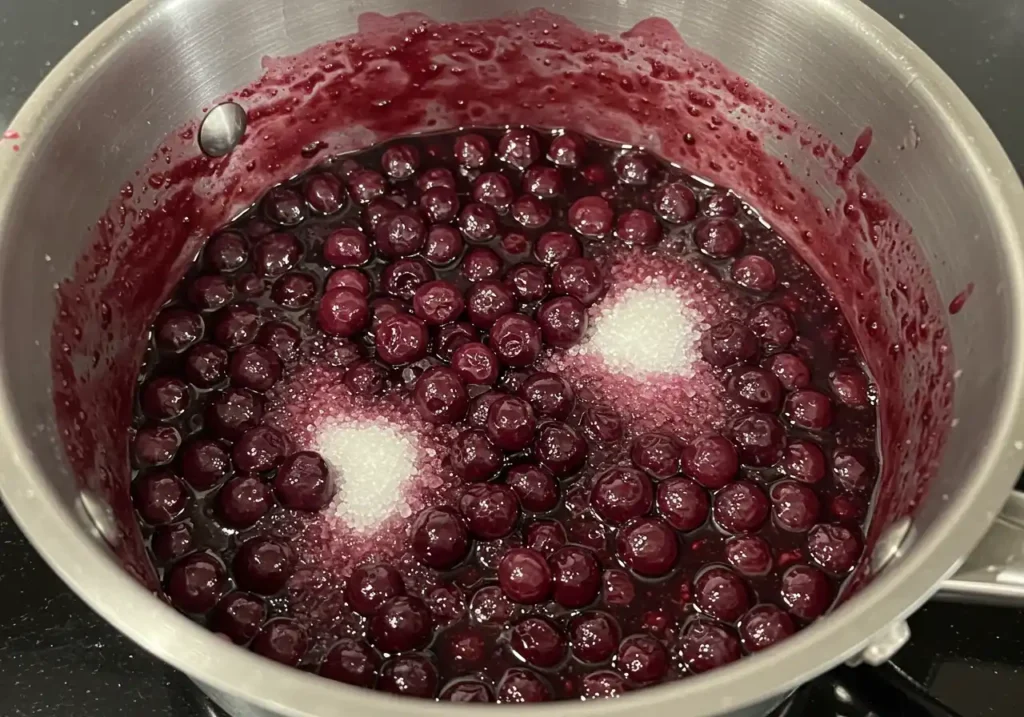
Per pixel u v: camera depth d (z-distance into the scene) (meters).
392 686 0.20
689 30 0.28
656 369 0.26
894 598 0.15
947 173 0.22
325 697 0.13
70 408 0.22
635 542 0.22
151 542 0.23
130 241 0.26
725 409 0.25
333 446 0.24
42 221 0.22
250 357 0.25
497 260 0.28
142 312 0.27
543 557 0.21
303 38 0.28
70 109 0.22
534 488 0.23
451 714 0.13
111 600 0.15
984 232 0.21
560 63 0.30
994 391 0.19
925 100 0.22
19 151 0.21
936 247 0.23
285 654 0.20
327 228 0.29
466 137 0.31
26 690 0.21
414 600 0.21
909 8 0.32
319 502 0.23
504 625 0.21
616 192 0.30
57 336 0.22
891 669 0.21
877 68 0.24
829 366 0.27
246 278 0.28
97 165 0.24
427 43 0.29
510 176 0.31
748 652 0.21
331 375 0.26
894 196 0.25
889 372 0.26
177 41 0.25
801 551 0.23
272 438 0.24
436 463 0.24
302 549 0.22
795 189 0.29
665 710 0.13
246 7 0.26
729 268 0.28
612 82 0.30
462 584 0.22
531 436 0.23
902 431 0.24
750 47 0.27
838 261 0.28
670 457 0.23
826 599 0.22
